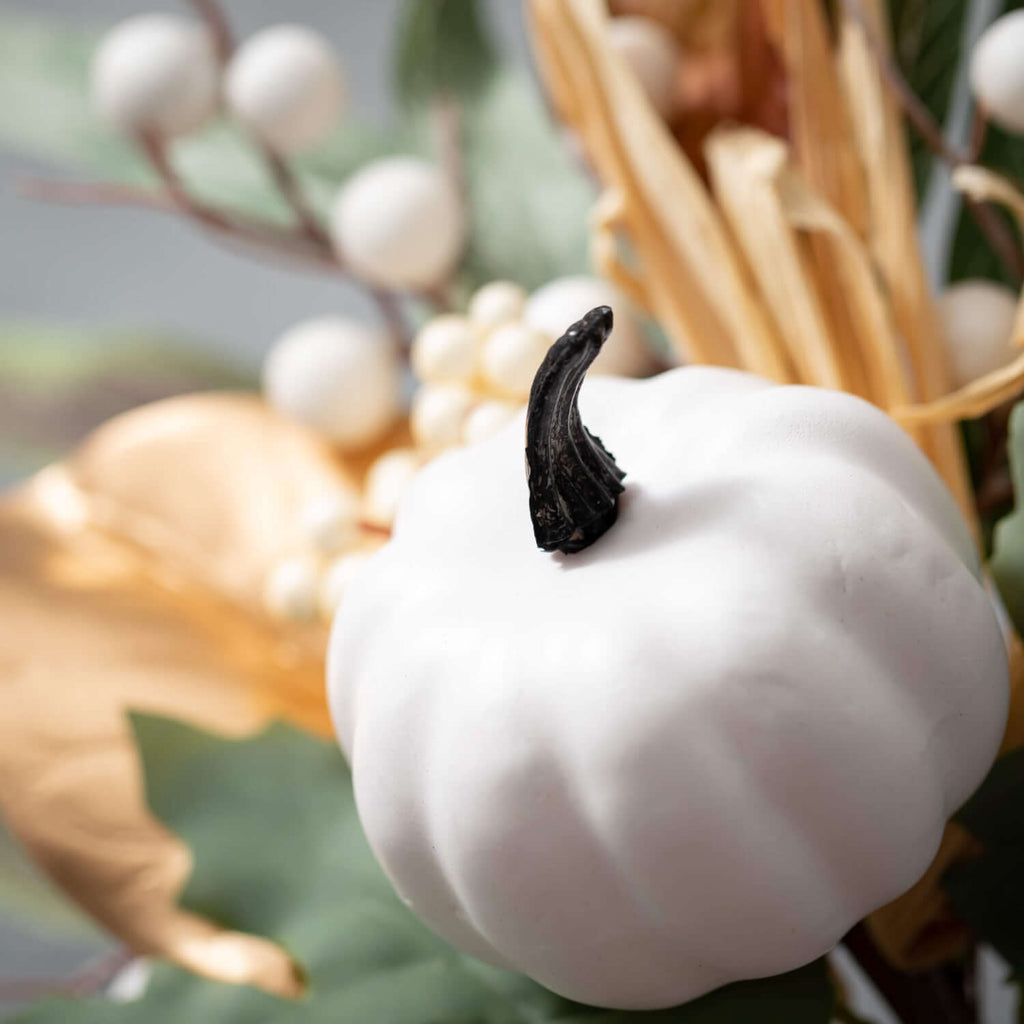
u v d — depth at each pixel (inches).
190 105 12.1
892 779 8.9
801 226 10.5
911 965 10.3
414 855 9.3
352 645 9.6
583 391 9.9
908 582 9.0
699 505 9.1
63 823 11.0
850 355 10.6
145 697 11.5
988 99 10.7
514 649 9.0
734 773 8.8
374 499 11.3
